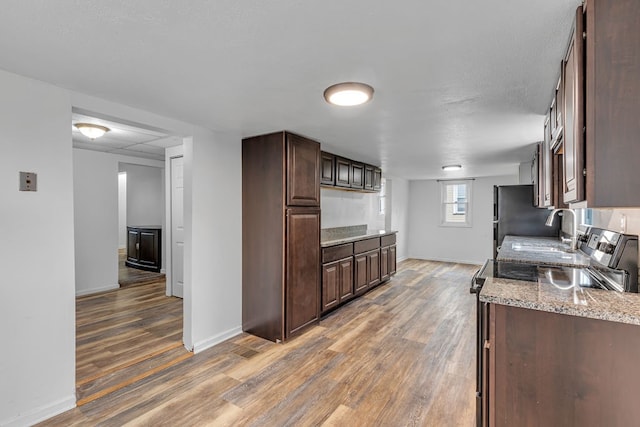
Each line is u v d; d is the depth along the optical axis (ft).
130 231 22.18
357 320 11.91
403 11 3.81
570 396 3.91
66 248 6.59
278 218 9.93
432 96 6.66
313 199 11.04
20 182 5.99
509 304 4.15
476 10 3.78
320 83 6.05
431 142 11.16
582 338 3.83
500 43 4.55
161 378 7.84
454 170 18.81
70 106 6.54
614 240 6.17
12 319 5.94
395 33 4.31
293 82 5.99
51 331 6.40
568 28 4.15
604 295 4.31
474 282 5.68
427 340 10.12
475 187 23.45
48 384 6.35
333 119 8.46
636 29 3.37
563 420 3.94
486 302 4.42
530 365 4.11
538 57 4.95
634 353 3.59
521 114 7.84
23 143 6.01
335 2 3.65
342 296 13.12
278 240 9.93
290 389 7.38
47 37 4.49
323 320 11.91
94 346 9.61
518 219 14.06
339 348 9.53
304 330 10.75
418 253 25.90
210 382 7.66
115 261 16.39
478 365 5.41
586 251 8.16
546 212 13.56
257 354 9.14
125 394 7.16
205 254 9.60
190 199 9.26
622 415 3.66
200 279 9.46
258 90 6.41
